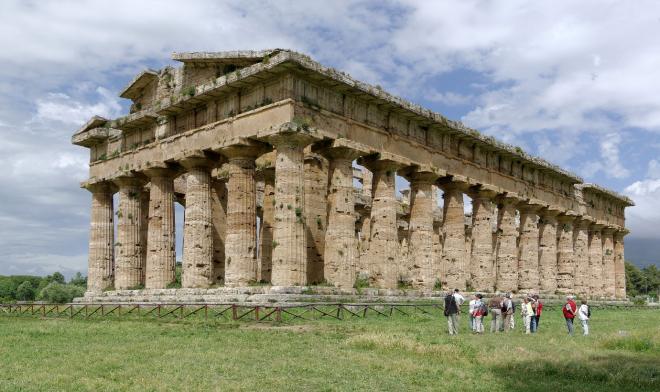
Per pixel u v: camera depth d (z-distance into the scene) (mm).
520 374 19016
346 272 41125
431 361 21031
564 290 69688
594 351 23656
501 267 59344
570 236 70875
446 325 33031
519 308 50250
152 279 46500
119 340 26156
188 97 44250
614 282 82500
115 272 50750
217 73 45469
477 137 53344
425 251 48219
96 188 54469
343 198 41812
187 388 16156
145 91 51969
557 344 25938
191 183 44344
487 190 55406
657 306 83625
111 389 16094
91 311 43469
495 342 26000
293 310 35031
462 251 52406
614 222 83188
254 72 39531
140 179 51000
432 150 49562
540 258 67125
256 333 27609
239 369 18938
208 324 31203
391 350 22891
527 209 63906
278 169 39188
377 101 44250
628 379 18109
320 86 40844
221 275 52188
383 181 45375
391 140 45719
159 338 26547
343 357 21328
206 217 44219
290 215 38562
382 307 39219
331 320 32812
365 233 67375
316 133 39500
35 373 18375
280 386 16625
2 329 31531
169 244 47312
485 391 16562
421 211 48688
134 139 51125
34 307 51969
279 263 38312
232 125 42031
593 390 16844
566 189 70562
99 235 53906
